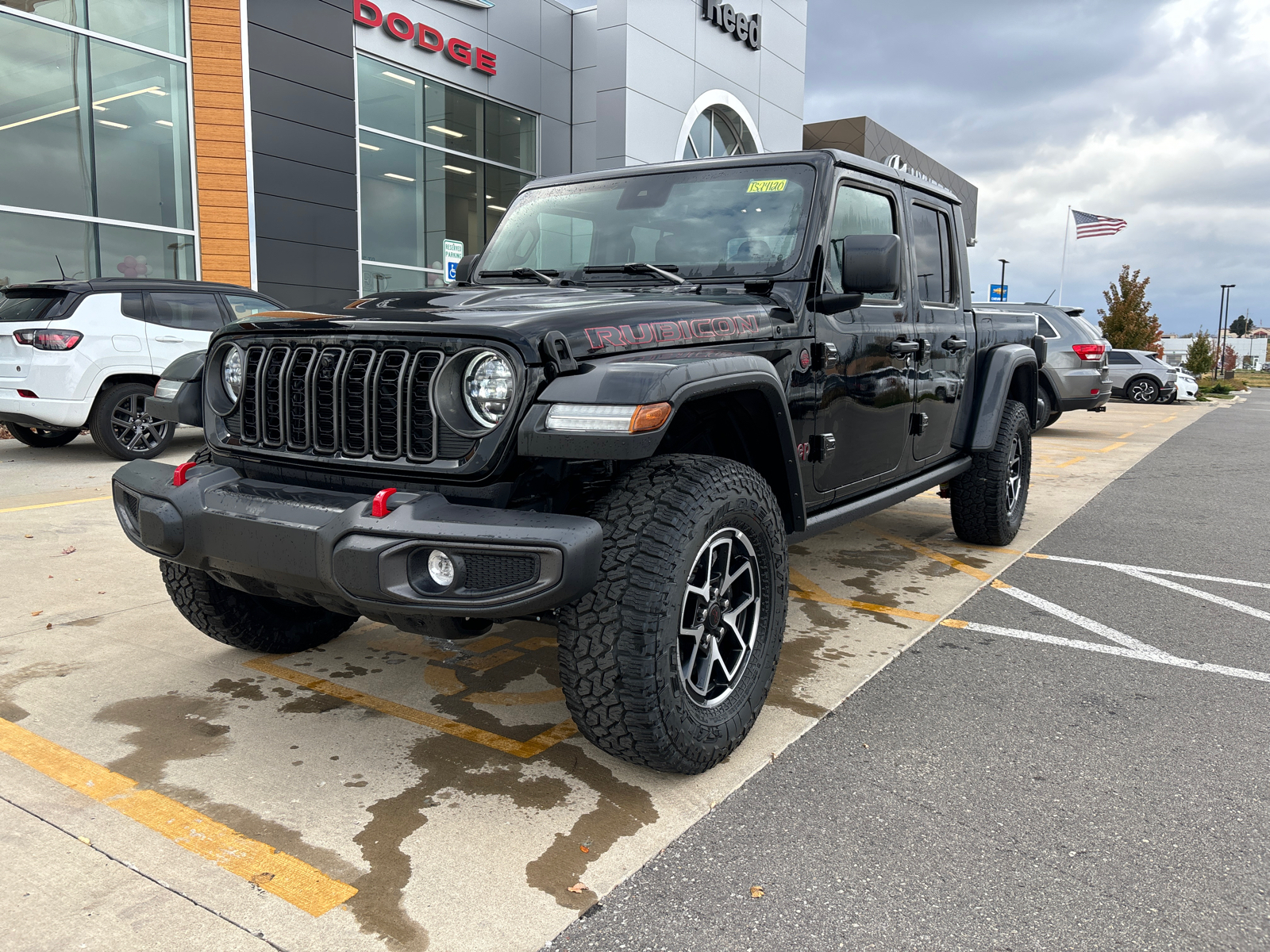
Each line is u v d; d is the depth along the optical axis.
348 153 13.83
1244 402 29.48
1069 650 3.58
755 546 2.62
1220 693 3.13
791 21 20.80
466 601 2.06
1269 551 5.44
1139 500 7.34
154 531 2.49
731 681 2.58
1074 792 2.42
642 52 16.42
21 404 7.55
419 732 2.74
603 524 2.27
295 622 3.36
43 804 2.27
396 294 2.90
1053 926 1.85
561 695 3.05
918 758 2.61
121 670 3.20
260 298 9.02
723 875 2.02
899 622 3.92
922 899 1.93
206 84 12.34
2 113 10.73
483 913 1.87
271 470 2.54
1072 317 12.22
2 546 4.95
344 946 1.76
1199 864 2.08
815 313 3.11
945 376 4.26
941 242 4.30
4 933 1.77
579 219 3.58
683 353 2.43
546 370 2.14
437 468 2.19
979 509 5.11
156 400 2.89
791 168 3.31
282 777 2.44
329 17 13.37
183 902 1.88
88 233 11.64
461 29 15.55
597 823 2.23
